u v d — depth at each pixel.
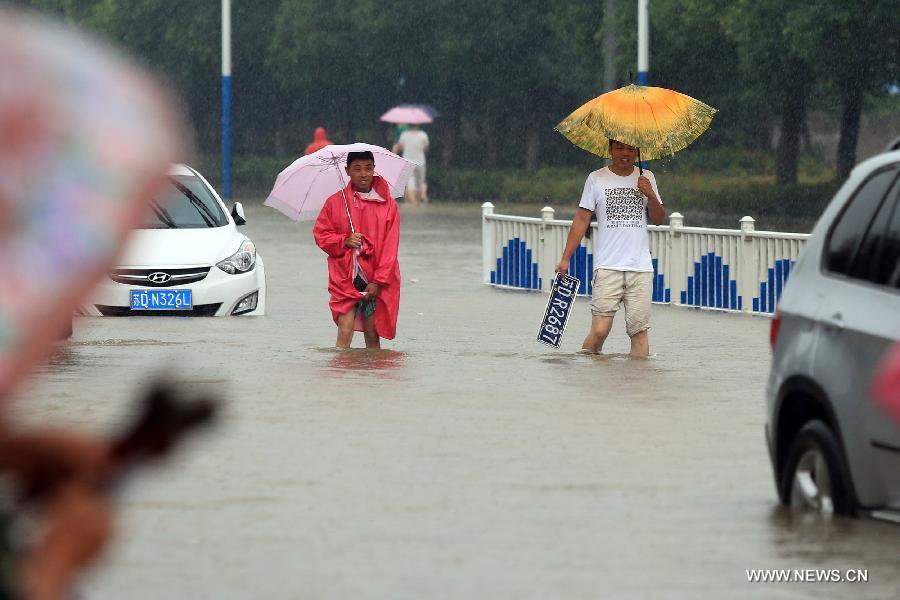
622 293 31.80
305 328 37.50
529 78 121.19
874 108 114.62
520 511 16.41
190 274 39.97
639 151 31.73
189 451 19.83
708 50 98.88
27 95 2.88
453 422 22.75
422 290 50.25
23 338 2.84
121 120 2.92
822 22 85.31
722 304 44.16
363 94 136.38
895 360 7.01
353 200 32.75
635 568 13.78
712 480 18.28
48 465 3.54
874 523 15.12
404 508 16.53
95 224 2.88
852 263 15.73
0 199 2.85
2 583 3.57
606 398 25.50
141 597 12.76
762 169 125.56
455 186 118.94
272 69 131.50
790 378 16.00
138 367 29.44
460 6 118.81
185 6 135.62
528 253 50.44
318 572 13.68
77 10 146.50
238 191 132.38
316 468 18.91
